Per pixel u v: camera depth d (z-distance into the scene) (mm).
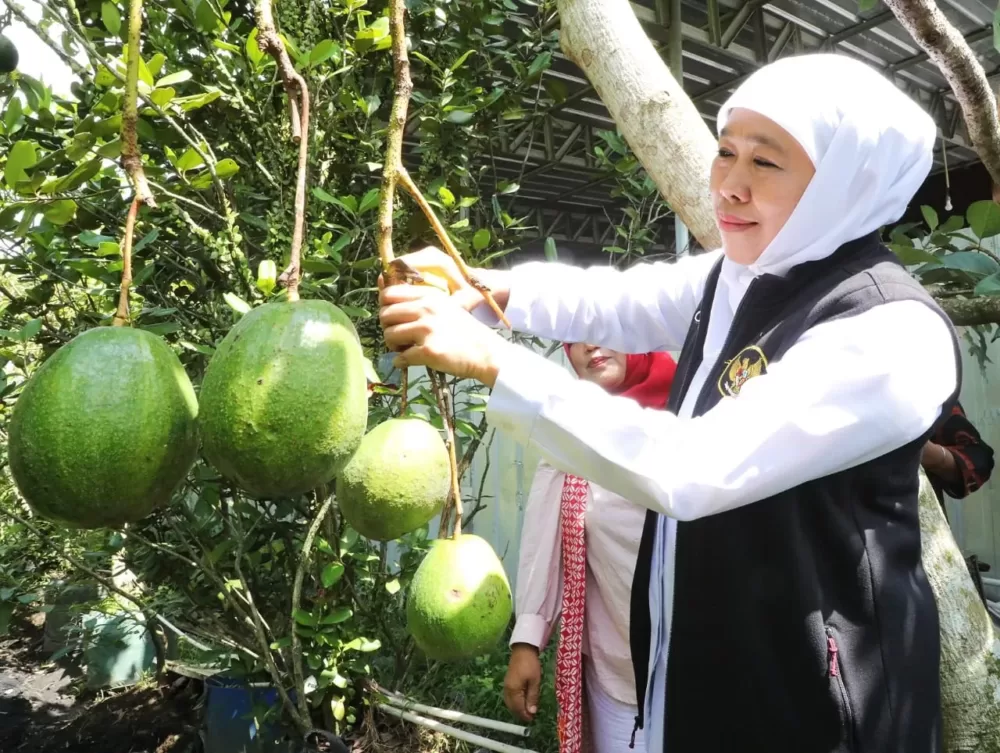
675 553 1314
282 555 2611
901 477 1213
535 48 2801
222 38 2316
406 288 1130
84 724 3734
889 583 1169
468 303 1712
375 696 2498
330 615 2250
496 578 1426
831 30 4488
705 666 1240
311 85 2115
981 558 3441
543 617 2234
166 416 956
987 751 1465
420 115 2465
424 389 2273
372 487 1226
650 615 1542
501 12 2705
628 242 2930
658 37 3869
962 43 1411
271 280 1713
